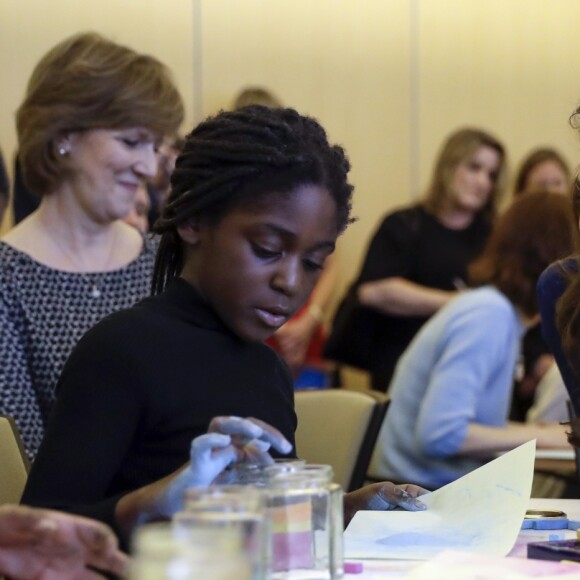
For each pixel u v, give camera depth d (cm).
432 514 195
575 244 256
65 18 641
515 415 483
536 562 164
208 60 680
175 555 98
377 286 570
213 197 196
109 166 319
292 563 147
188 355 200
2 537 149
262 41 694
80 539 148
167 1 667
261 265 194
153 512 160
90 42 322
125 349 194
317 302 622
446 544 179
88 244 324
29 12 634
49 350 309
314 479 149
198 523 112
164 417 195
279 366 226
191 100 675
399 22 729
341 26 715
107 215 322
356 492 209
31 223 323
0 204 371
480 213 593
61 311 312
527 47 760
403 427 396
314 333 626
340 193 200
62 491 182
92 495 183
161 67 330
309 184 193
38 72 325
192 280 208
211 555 99
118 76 318
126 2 657
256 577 114
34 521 147
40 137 316
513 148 758
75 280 317
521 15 757
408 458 395
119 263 328
